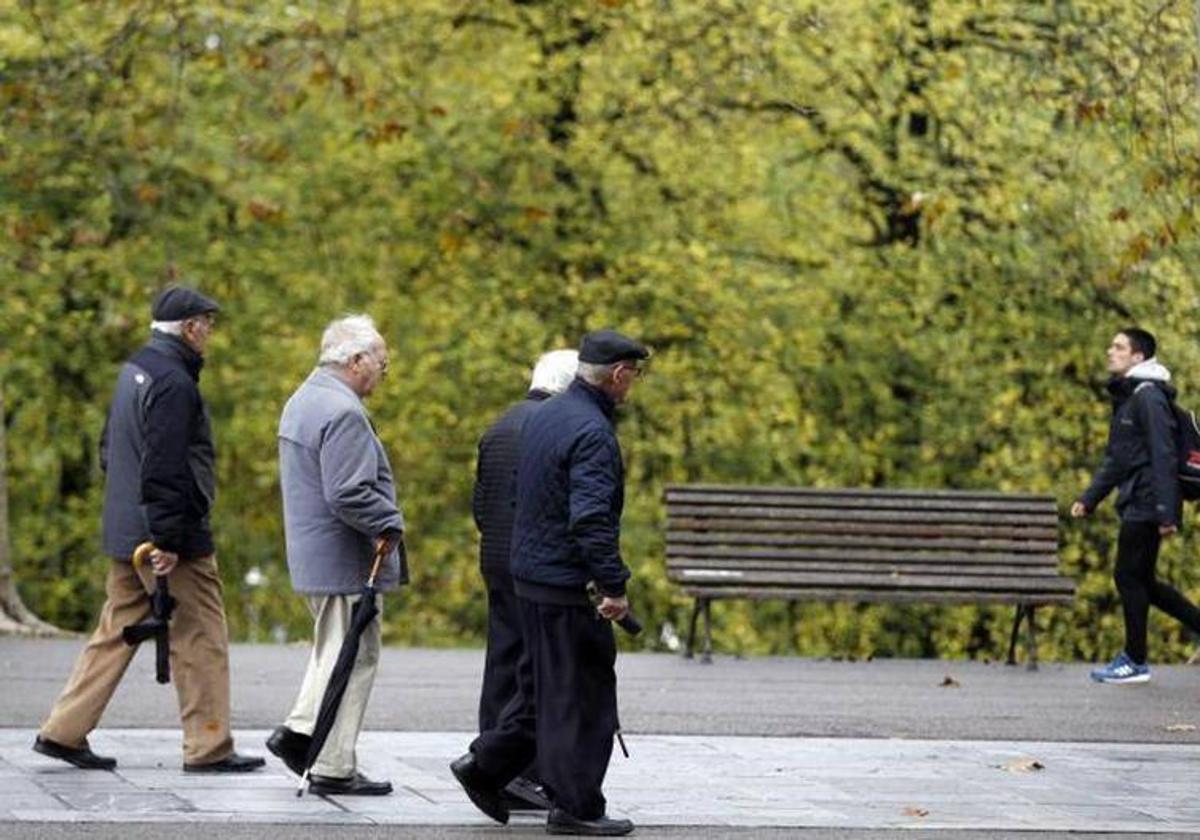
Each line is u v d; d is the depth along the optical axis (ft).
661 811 86.58
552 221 225.15
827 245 221.25
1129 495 138.82
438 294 230.27
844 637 224.94
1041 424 218.18
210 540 93.20
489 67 220.64
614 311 222.69
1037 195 210.59
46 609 260.42
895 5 211.00
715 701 125.59
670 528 151.64
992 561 153.38
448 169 225.76
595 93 220.84
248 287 232.73
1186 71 191.11
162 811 83.05
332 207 231.50
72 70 211.00
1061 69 208.03
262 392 233.55
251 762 94.17
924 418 220.84
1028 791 93.71
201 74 221.05
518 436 89.10
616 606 80.18
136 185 219.20
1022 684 139.33
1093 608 218.18
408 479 236.43
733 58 217.77
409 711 117.50
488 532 89.35
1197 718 121.08
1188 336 210.18
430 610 243.19
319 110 225.56
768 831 82.23
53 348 234.17
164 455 90.12
